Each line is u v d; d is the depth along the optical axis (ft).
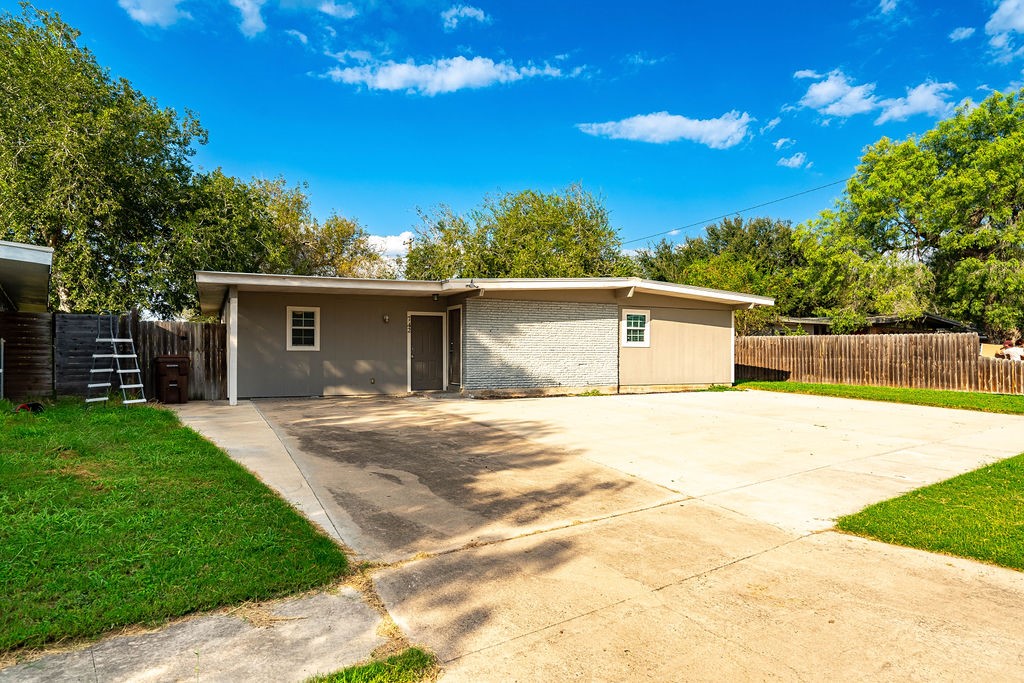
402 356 46.37
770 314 96.68
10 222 52.26
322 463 19.76
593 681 7.60
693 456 22.47
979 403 40.29
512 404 39.70
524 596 10.20
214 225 65.92
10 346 32.35
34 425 22.39
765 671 7.88
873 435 28.09
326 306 43.88
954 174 81.20
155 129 64.34
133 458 17.97
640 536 13.47
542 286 44.01
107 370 33.91
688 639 8.76
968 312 81.66
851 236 86.89
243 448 21.91
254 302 41.75
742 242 136.67
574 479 18.69
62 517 12.34
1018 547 12.52
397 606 9.71
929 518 14.58
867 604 10.04
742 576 11.23
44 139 53.31
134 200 63.36
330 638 8.57
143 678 7.31
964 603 10.11
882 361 55.83
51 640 8.04
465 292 43.91
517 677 7.67
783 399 45.68
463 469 19.69
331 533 13.05
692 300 53.67
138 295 60.18
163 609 8.86
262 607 9.44
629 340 50.37
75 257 55.26
